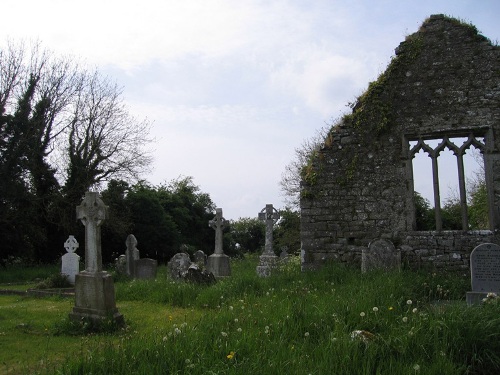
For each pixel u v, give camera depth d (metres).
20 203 23.98
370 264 11.02
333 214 12.04
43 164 26.00
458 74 11.66
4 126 23.64
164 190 40.38
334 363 4.17
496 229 10.82
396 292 7.57
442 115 11.61
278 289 9.63
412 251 11.30
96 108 27.72
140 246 31.53
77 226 26.70
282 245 35.44
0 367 5.20
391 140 11.94
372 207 11.79
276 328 5.39
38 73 25.41
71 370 4.14
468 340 4.82
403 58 12.17
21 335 6.83
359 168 12.03
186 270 13.09
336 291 8.34
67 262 15.07
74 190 26.33
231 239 43.41
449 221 18.69
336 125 12.54
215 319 6.03
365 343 4.61
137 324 7.59
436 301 8.37
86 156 27.25
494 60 11.46
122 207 30.02
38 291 12.40
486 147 11.17
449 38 11.91
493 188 10.97
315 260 11.96
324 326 5.49
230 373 3.93
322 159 12.38
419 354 4.54
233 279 10.67
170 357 4.35
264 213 21.52
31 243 25.38
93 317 7.43
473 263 8.38
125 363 4.24
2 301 11.12
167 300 9.91
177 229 35.78
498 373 4.57
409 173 11.70
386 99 12.12
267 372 3.98
